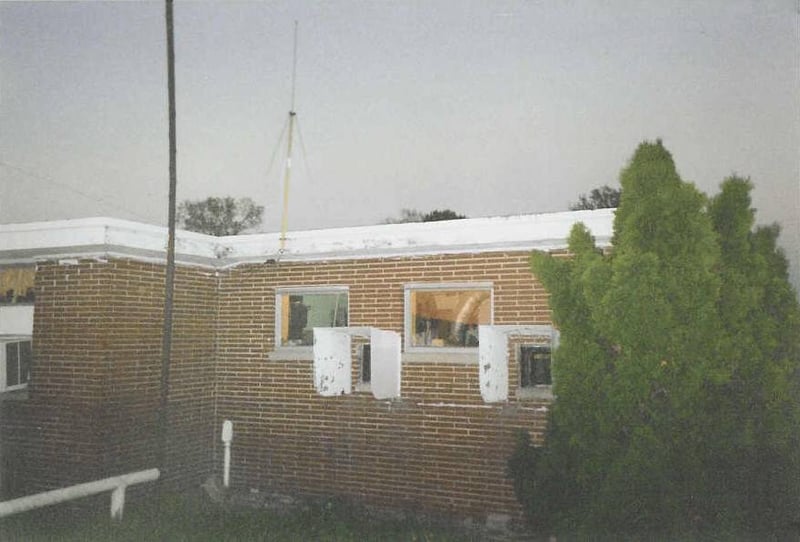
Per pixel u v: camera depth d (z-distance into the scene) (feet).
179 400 30.94
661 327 18.10
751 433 18.25
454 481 27.50
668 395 18.21
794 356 19.31
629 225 18.93
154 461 29.66
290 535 24.32
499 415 26.89
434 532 25.20
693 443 18.07
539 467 20.45
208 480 31.86
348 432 29.73
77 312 28.81
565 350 19.69
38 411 29.14
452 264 28.22
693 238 18.47
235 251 32.09
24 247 28.86
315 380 26.58
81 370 28.53
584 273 19.17
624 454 18.54
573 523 19.56
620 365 18.40
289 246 30.89
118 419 28.50
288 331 31.89
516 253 27.09
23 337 30.30
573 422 19.34
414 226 28.40
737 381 18.72
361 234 29.37
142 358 29.53
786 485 18.62
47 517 26.23
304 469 30.48
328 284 30.68
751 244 20.21
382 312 29.37
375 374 26.13
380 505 28.78
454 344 28.40
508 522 26.05
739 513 18.01
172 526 24.85
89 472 27.89
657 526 17.95
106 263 28.40
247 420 31.86
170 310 29.07
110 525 24.25
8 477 29.25
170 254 29.07
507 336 25.80
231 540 23.39
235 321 32.55
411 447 28.40
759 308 19.01
